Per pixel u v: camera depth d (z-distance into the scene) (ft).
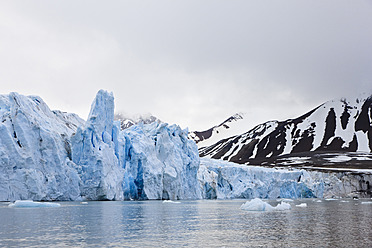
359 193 361.10
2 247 63.10
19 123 169.68
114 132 208.74
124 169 207.10
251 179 285.23
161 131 231.91
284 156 634.43
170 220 106.42
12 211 123.03
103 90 199.82
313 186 328.08
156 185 214.28
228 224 99.25
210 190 262.67
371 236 79.25
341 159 544.21
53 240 69.67
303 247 66.59
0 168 159.84
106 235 76.48
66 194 178.09
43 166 171.83
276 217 120.16
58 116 222.28
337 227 94.48
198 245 67.56
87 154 185.88
